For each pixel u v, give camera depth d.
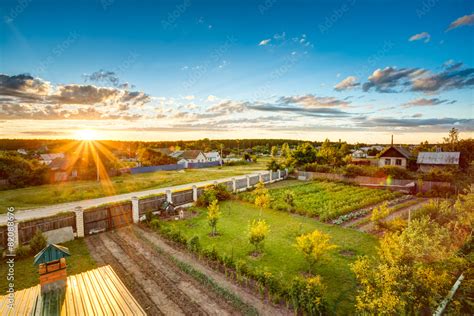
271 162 34.31
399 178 27.73
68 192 25.20
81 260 10.48
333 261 10.38
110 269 7.91
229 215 17.25
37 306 5.92
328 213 16.70
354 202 21.20
